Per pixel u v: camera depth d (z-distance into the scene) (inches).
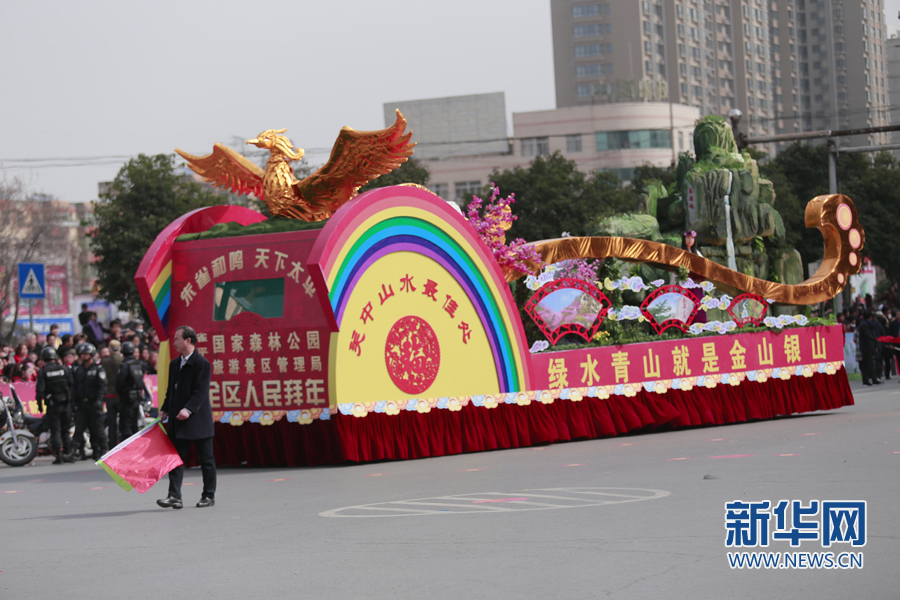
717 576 206.5
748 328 638.5
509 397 527.8
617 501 307.7
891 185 1824.6
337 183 508.4
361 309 472.1
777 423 597.3
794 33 4252.0
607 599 190.5
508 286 540.1
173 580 226.7
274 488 397.4
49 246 1948.8
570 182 1728.6
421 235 499.8
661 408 582.2
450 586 207.0
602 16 3779.5
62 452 648.4
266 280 490.9
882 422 548.4
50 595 217.2
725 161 893.2
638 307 595.8
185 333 355.9
